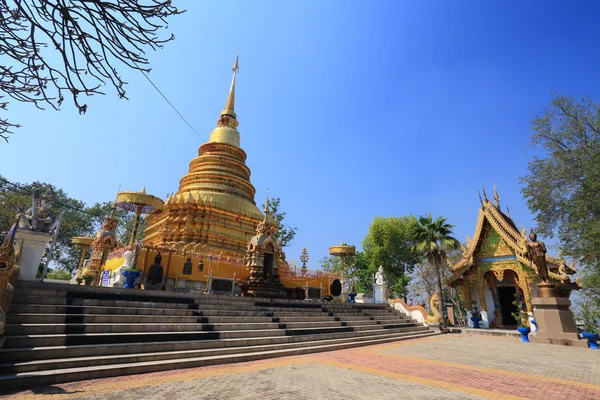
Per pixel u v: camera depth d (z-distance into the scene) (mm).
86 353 7844
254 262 20125
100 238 21125
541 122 22234
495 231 26641
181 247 22312
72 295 10266
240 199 28328
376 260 42875
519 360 11914
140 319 10227
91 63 4512
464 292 27859
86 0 4074
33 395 5891
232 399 6133
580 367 10766
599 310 22906
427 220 26969
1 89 4641
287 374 8422
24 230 10969
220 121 36125
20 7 4020
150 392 6371
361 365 10094
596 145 20422
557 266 23969
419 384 7855
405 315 24188
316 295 23781
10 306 8422
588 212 20391
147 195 17812
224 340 10680
